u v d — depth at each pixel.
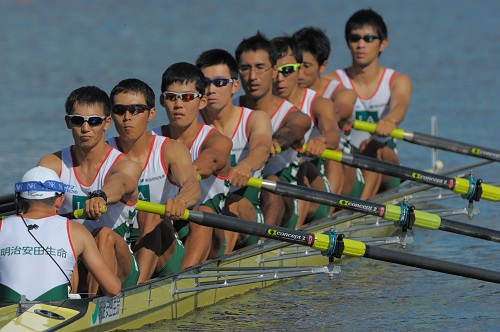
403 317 36.81
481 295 40.16
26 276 29.39
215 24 149.38
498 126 77.06
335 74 58.41
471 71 106.62
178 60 113.69
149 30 142.62
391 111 55.78
